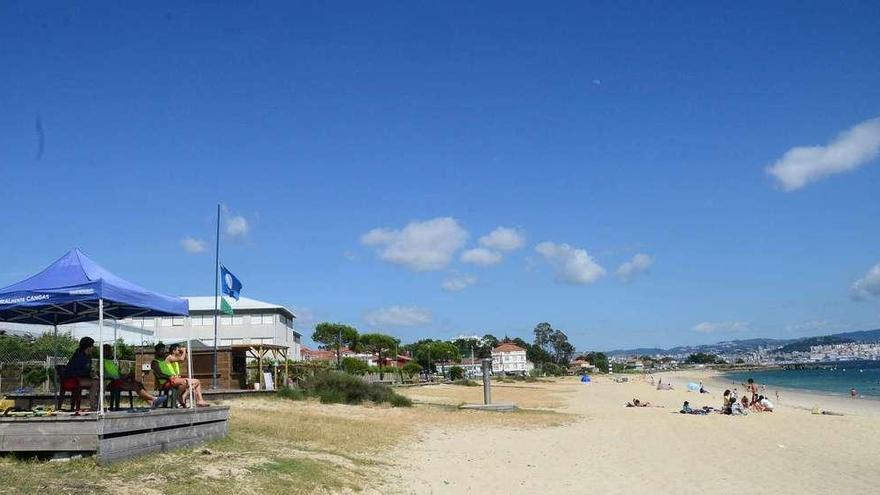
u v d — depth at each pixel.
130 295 12.80
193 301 67.88
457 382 90.69
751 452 21.47
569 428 27.56
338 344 89.00
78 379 12.89
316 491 11.91
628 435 25.53
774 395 66.69
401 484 14.02
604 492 14.73
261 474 12.05
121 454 11.34
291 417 23.11
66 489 9.27
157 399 14.42
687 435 25.84
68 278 12.60
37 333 25.31
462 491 14.09
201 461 12.26
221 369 31.48
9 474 9.67
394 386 66.25
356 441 18.81
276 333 67.31
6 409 12.48
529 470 17.17
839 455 21.08
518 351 168.50
